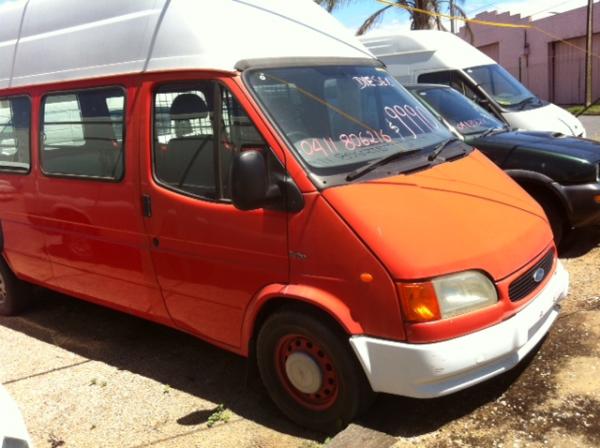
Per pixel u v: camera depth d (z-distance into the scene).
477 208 3.82
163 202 4.22
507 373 4.13
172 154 4.19
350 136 4.04
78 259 5.03
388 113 4.48
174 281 4.31
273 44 4.22
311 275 3.57
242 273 3.89
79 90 4.75
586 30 23.89
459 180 4.06
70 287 5.28
